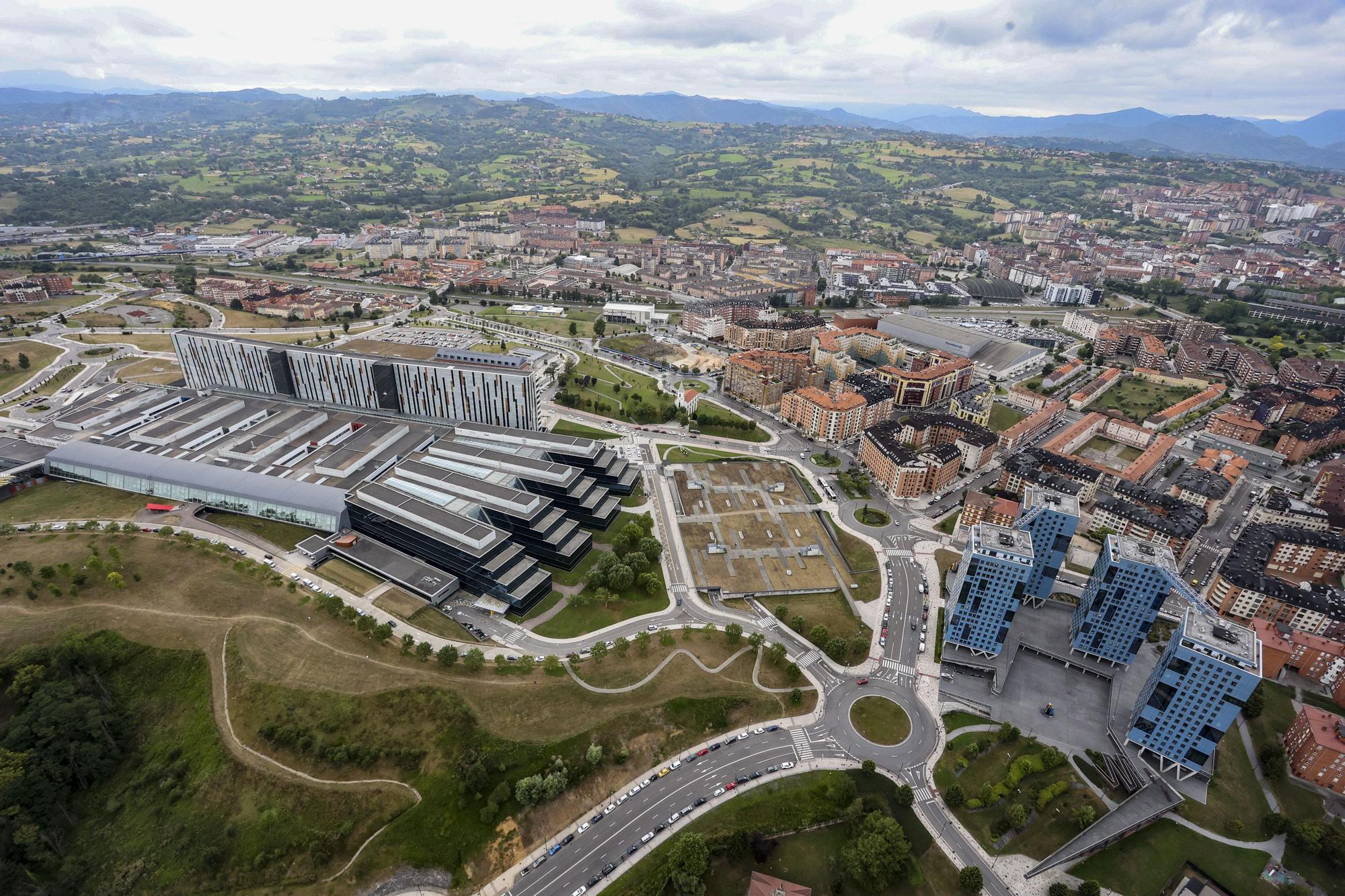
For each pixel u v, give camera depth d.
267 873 180.25
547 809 195.88
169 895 177.38
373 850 184.00
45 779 190.38
